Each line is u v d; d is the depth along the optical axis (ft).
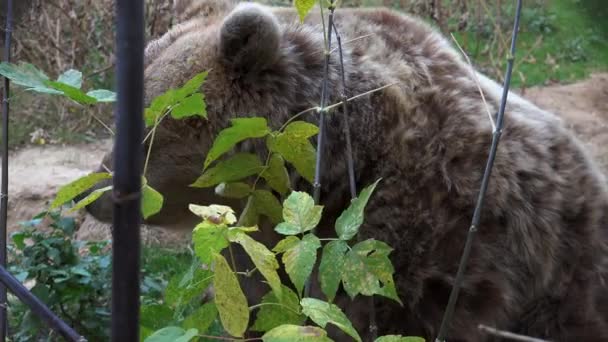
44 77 6.77
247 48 8.50
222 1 10.37
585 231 8.48
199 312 7.09
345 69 8.80
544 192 8.30
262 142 8.66
